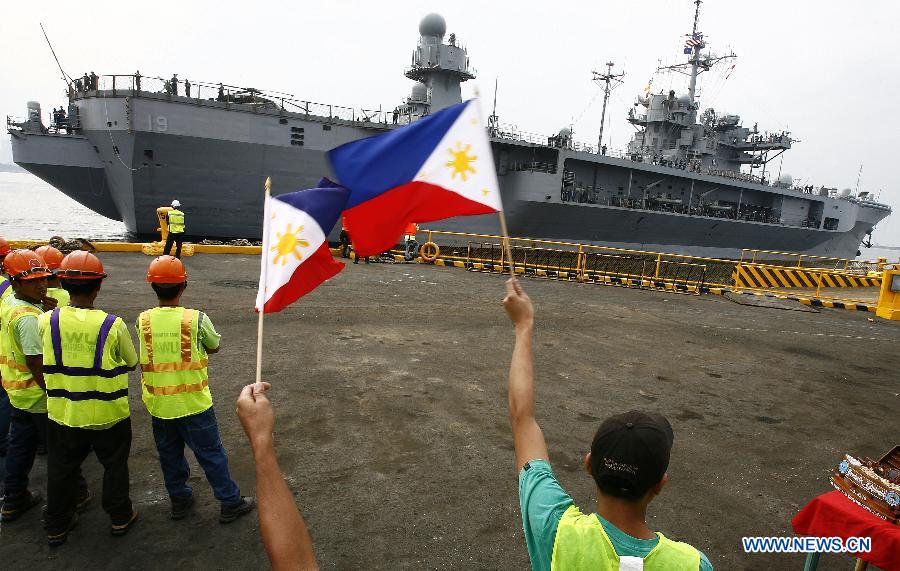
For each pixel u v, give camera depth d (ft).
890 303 46.39
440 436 16.93
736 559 11.78
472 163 6.11
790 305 49.90
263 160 69.36
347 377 21.90
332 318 32.01
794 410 21.89
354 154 6.43
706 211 114.52
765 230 121.70
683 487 14.87
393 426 17.48
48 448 10.70
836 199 135.23
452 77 96.63
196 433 11.34
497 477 14.58
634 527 3.85
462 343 28.40
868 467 9.36
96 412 10.43
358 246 6.35
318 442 16.08
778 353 31.55
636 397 22.09
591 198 97.86
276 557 3.79
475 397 20.52
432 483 14.10
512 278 6.04
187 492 12.05
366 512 12.64
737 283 61.21
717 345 32.42
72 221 181.68
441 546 11.51
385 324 31.48
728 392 23.61
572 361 26.81
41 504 12.48
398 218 6.22
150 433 15.97
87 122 66.08
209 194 69.21
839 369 28.89
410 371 23.20
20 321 10.73
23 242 40.22
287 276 5.96
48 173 74.54
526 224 91.71
